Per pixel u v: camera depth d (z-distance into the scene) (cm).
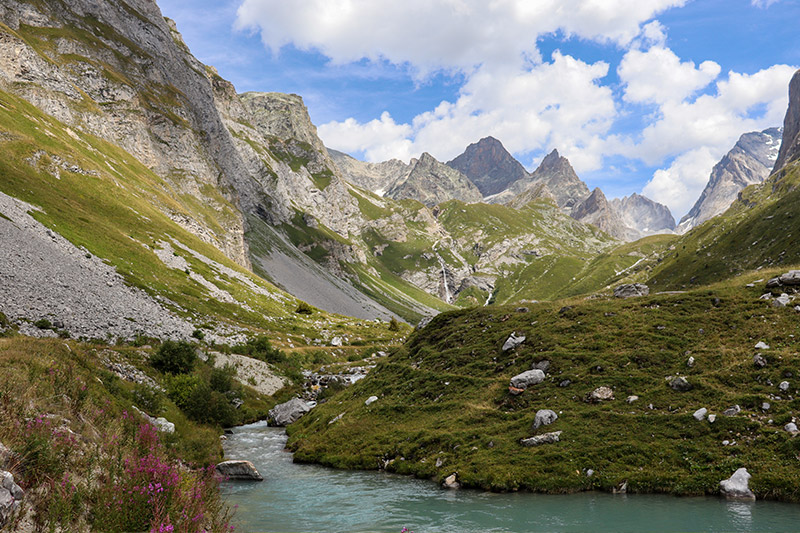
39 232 8238
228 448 3903
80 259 8388
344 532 1922
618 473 2466
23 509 977
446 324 5231
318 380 7306
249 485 2805
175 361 4991
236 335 8725
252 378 6544
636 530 1856
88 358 3422
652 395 2970
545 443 2788
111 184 13762
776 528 1820
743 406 2662
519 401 3325
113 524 1082
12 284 5753
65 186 11850
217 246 18412
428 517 2127
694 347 3306
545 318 4366
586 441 2714
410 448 3198
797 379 2702
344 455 3384
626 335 3662
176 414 3856
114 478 1297
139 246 11412
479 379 3809
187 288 10831
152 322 7119
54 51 18338
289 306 14862
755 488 2192
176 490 1308
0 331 4338
